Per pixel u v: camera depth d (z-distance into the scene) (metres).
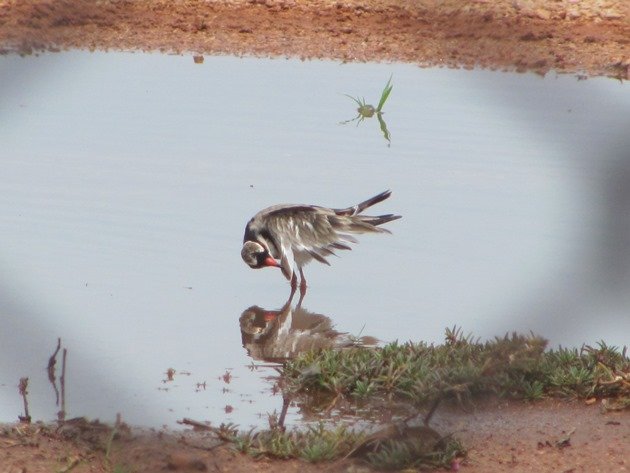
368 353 11.63
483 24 24.91
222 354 12.17
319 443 9.63
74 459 9.39
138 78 21.83
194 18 25.42
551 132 18.81
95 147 18.09
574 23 25.31
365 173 17.11
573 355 11.38
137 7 25.77
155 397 11.01
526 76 22.47
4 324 12.59
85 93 20.92
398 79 22.05
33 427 10.02
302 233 14.65
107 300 13.38
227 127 19.03
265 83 21.61
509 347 11.63
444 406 10.75
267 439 9.84
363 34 24.91
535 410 10.66
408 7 25.94
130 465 9.38
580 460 9.59
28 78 21.67
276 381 11.48
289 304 13.67
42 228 15.21
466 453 9.59
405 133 18.83
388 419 10.52
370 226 14.72
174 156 17.78
